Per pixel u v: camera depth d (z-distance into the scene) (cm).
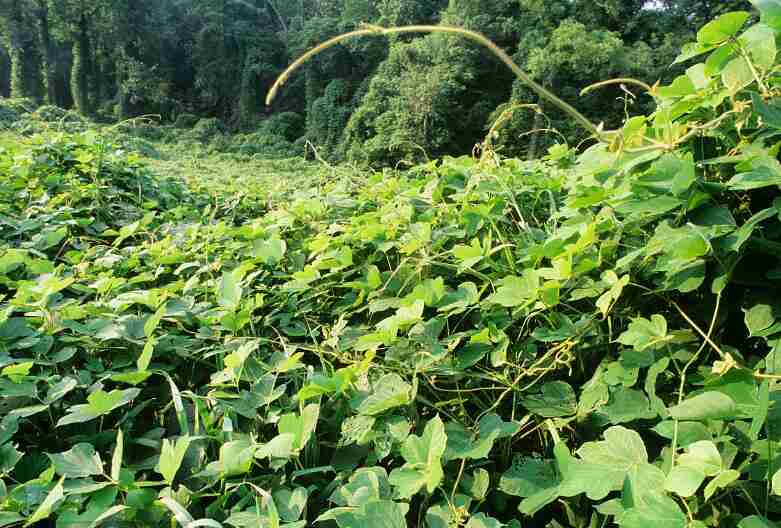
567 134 1864
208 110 4022
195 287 159
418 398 104
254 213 293
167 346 122
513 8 2611
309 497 95
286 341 135
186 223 253
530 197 157
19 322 119
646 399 90
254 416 103
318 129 3062
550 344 110
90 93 3684
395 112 2367
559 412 97
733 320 95
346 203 200
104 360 125
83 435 102
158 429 106
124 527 82
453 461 95
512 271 126
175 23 4144
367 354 104
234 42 3834
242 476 92
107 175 280
